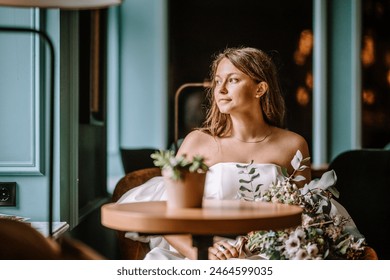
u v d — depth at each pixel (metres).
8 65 2.29
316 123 6.12
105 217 1.36
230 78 1.99
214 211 1.35
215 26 6.27
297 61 6.27
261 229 1.26
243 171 1.80
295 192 1.64
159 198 2.05
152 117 5.93
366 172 2.54
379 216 2.50
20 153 2.30
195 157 1.40
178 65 6.20
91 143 3.63
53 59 1.67
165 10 5.94
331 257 1.61
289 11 6.28
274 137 2.09
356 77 6.03
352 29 6.04
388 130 6.14
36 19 2.29
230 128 2.11
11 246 0.80
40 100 2.29
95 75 3.62
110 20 5.76
